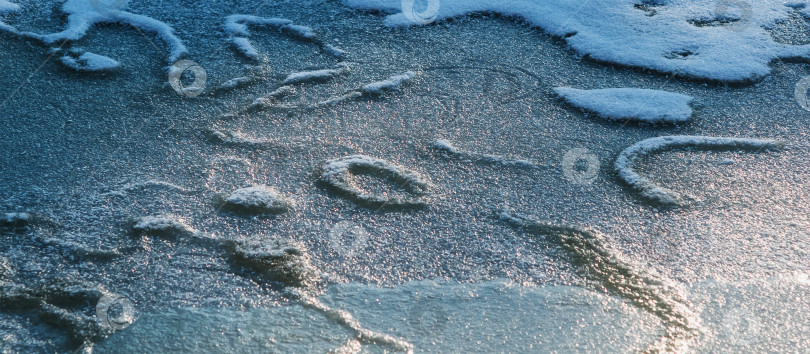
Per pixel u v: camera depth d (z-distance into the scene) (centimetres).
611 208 221
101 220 211
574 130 265
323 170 238
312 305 181
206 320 176
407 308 180
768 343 168
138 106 276
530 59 318
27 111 270
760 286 187
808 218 216
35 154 244
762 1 370
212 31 338
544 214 217
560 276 192
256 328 174
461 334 171
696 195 227
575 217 216
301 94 288
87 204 218
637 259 198
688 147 254
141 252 199
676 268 194
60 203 219
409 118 272
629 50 319
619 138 260
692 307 180
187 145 252
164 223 209
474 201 223
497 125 268
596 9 358
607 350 167
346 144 254
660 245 204
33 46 318
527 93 290
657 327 174
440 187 230
